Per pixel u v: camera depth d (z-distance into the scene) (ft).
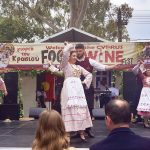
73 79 22.52
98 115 35.99
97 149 10.37
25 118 37.37
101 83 48.29
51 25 80.02
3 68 37.93
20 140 23.93
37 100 50.55
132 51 36.65
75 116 22.26
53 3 79.71
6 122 34.35
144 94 30.14
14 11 81.82
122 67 36.88
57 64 37.65
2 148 21.54
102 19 90.02
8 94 37.55
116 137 10.41
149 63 35.60
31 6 79.51
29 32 90.68
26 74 43.11
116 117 10.48
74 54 22.58
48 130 11.07
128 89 37.58
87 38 46.78
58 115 11.25
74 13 68.49
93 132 27.04
